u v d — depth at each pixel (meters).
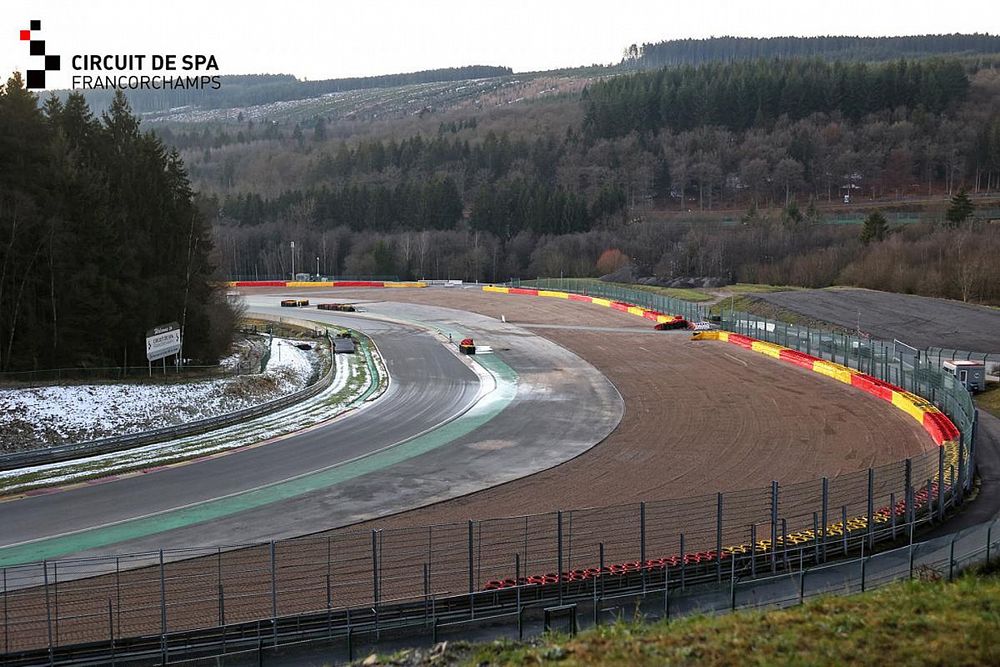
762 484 34.38
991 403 48.19
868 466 36.50
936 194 183.25
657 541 28.05
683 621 17.33
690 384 56.06
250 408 47.91
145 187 57.78
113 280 51.69
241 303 85.56
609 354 69.19
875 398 50.03
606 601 23.02
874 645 14.34
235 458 39.94
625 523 29.98
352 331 86.00
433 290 125.31
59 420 42.75
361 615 22.42
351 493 34.50
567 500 33.03
